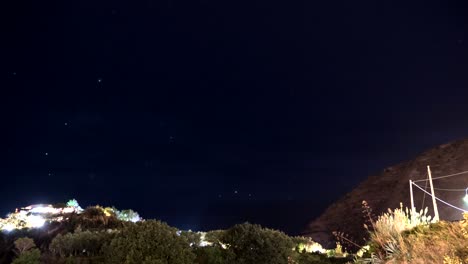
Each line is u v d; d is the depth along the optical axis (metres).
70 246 15.85
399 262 5.76
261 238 14.60
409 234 6.57
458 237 5.45
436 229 6.32
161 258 10.88
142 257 10.78
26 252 15.16
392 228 6.96
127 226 11.86
